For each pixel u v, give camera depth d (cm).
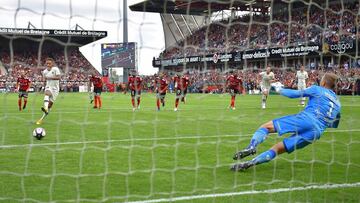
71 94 3469
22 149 772
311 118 605
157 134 990
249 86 3164
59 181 546
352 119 1337
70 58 3766
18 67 1808
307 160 696
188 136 960
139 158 694
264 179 571
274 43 2912
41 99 2692
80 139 902
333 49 1962
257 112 1612
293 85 2183
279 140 884
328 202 482
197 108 1861
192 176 580
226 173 601
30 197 477
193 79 2923
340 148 809
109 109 1834
